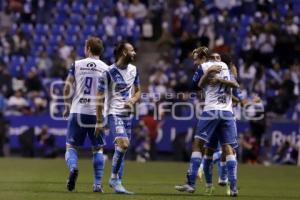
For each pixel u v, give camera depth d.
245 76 78.25
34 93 76.19
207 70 33.16
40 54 83.00
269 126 72.00
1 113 72.00
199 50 34.38
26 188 36.34
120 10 90.94
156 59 86.19
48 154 71.25
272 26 85.88
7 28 88.94
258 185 44.12
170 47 86.69
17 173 48.47
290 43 84.06
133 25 89.38
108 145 69.06
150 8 92.06
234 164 33.31
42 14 90.62
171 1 91.88
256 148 70.19
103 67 33.94
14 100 74.56
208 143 34.44
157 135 71.44
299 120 73.00
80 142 34.22
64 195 31.88
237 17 91.44
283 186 43.69
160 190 37.31
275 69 81.62
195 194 34.41
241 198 32.62
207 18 87.88
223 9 91.62
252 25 85.25
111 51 84.19
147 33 89.06
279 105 75.50
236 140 33.59
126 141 33.50
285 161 71.69
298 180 49.44
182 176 50.00
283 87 77.31
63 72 78.81
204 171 34.72
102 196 31.62
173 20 88.12
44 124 72.50
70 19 90.00
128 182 43.72
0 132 71.56
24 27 88.62
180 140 71.00
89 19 89.94
